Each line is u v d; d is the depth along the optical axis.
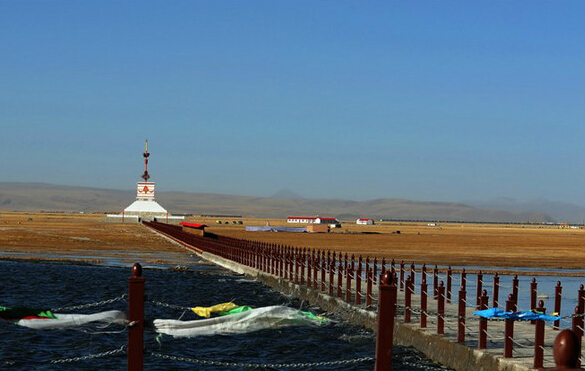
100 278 56.62
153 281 55.16
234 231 168.50
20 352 28.11
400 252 92.56
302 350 30.25
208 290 51.19
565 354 10.23
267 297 48.41
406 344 30.30
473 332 28.61
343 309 38.31
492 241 144.12
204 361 26.31
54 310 37.62
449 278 38.66
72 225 162.88
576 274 68.94
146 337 31.47
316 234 158.88
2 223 164.75
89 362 27.09
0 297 44.78
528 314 23.19
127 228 150.50
